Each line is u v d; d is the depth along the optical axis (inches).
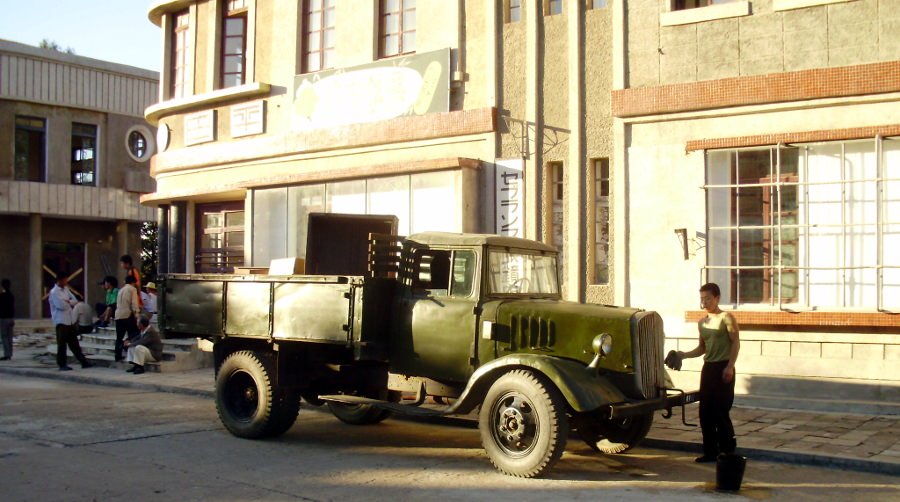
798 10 428.8
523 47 510.6
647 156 466.0
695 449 342.0
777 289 431.5
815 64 424.2
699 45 454.0
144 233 1270.9
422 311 335.6
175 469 300.4
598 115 483.8
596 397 282.8
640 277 464.8
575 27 490.0
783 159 432.1
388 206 546.6
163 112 713.6
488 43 522.3
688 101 450.6
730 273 443.2
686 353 321.1
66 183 1101.7
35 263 1069.1
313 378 366.0
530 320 313.9
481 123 515.8
